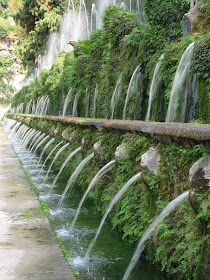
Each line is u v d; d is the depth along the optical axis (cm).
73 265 341
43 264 329
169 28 651
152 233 340
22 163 985
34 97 2333
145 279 327
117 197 397
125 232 390
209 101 427
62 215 507
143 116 643
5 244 377
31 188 651
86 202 567
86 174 581
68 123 821
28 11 3469
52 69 1780
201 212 261
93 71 952
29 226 435
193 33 584
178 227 300
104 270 338
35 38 3534
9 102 6181
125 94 698
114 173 468
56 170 854
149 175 348
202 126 277
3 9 6419
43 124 1244
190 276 282
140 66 656
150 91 587
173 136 303
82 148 635
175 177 314
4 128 3120
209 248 260
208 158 263
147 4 684
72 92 1143
